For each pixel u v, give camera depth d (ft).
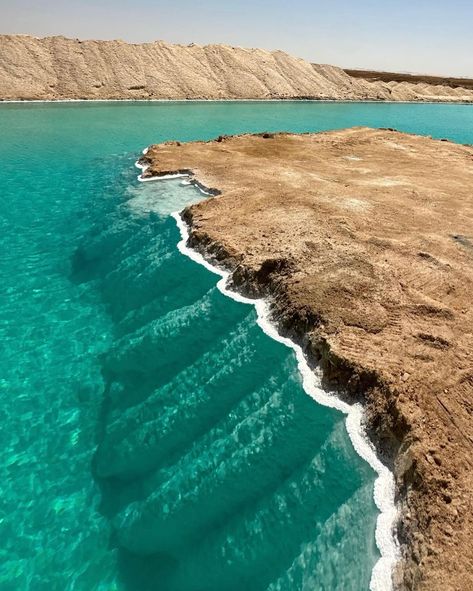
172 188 70.79
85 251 64.90
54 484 36.01
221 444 33.83
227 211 57.88
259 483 31.24
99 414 41.98
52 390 43.65
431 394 30.22
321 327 36.32
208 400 37.68
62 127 129.29
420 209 59.52
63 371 45.70
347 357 33.14
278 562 27.68
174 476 33.81
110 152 105.50
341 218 54.08
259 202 60.03
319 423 31.71
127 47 202.59
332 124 162.81
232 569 28.81
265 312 41.16
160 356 43.86
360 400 31.55
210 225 54.34
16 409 41.55
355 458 28.76
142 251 57.67
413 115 206.49
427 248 48.16
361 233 50.78
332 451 29.71
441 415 28.86
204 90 202.08
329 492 28.35
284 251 46.50
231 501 31.42
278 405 33.73
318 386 33.53
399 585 22.15
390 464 27.84
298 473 29.96
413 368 32.19
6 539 32.27
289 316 38.81
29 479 36.14
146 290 52.08
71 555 31.76
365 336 35.09
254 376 37.60
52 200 79.82
